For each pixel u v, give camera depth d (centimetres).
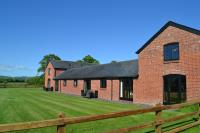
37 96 3397
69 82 4272
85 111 1811
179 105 1130
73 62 6175
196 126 1259
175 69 2138
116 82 2873
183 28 2075
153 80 2338
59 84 4747
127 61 3209
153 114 1587
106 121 1319
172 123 1306
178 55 2120
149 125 938
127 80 2720
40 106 2095
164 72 2233
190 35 2019
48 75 5959
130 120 1377
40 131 1079
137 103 2470
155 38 2342
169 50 2203
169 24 2197
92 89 3384
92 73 3556
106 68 3428
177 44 2134
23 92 4359
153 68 2345
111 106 2173
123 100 2756
